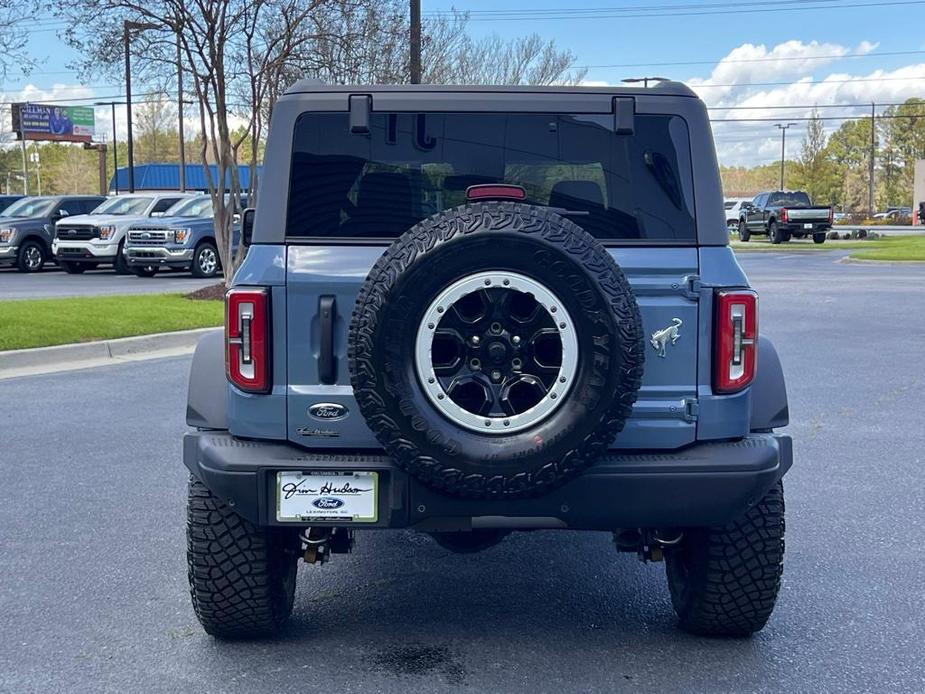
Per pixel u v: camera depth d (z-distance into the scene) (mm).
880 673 4023
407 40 24609
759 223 43469
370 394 3502
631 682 3930
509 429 3518
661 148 4051
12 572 5168
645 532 4164
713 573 4090
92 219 24312
